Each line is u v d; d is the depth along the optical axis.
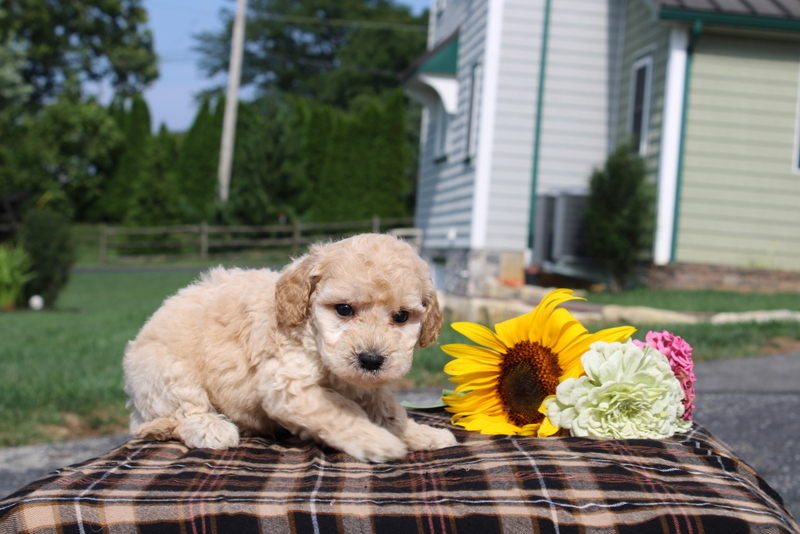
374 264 2.27
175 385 2.55
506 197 13.25
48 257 14.65
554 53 13.28
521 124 13.26
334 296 2.24
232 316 2.55
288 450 2.50
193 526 1.94
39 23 37.94
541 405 2.66
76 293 17.70
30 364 7.36
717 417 5.23
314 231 27.66
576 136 13.37
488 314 8.66
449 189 15.30
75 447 5.15
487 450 2.37
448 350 2.93
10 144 30.77
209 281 2.88
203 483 2.09
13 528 1.90
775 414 5.23
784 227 11.57
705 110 11.45
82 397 6.04
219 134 31.00
